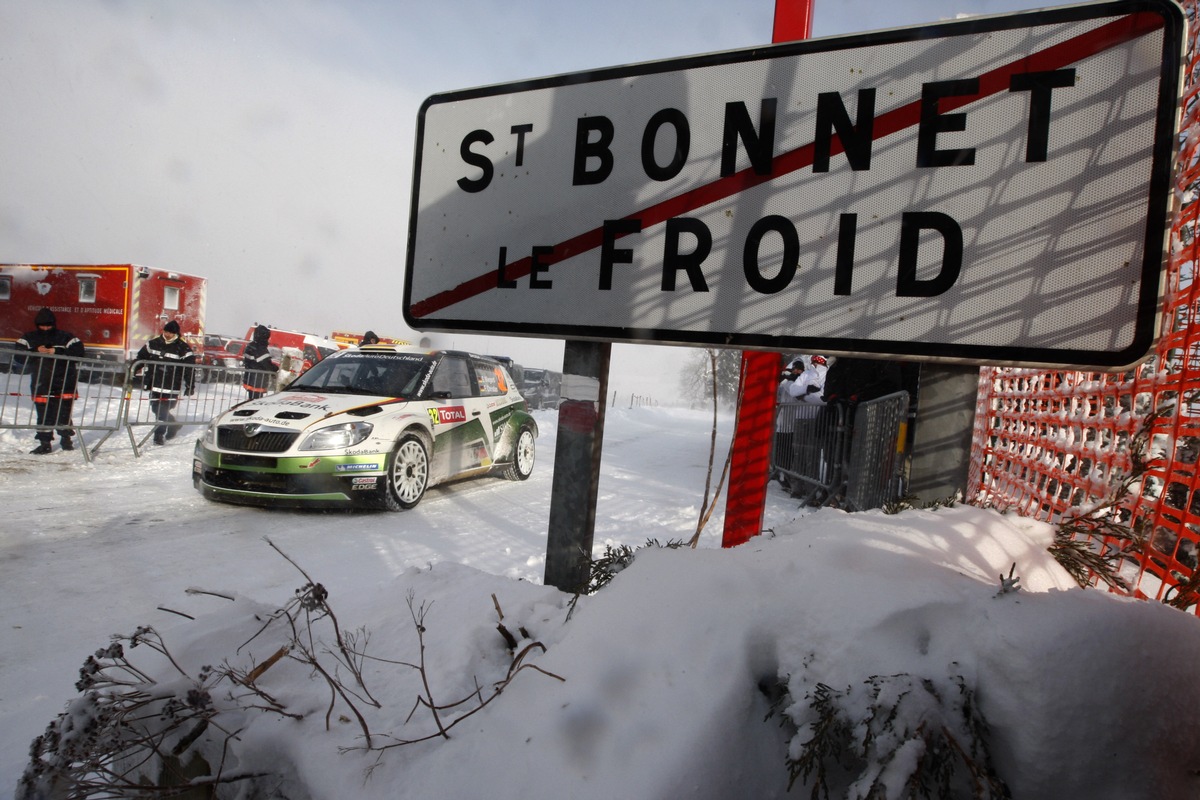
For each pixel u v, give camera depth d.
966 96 1.22
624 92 1.51
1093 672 0.86
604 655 1.12
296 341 19.78
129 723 1.24
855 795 0.86
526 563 3.96
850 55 1.31
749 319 1.37
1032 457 3.19
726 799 0.94
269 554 3.96
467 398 6.54
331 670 1.46
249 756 1.21
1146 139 1.11
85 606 3.03
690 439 14.99
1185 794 0.84
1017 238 1.18
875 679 0.93
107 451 7.62
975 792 0.82
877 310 1.27
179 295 16.98
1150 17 1.11
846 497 5.62
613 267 1.50
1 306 16.75
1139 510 1.94
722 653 1.05
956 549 1.20
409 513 5.32
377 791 1.07
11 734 1.95
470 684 1.36
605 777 0.95
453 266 1.68
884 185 1.27
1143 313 1.09
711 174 1.42
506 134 1.63
